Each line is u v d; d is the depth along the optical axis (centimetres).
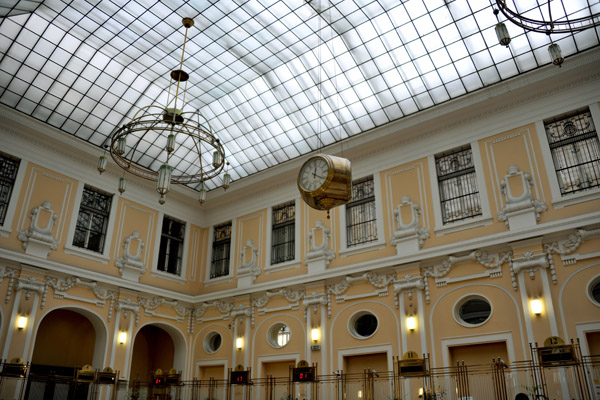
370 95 1839
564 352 1190
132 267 2012
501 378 1299
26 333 1653
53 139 1872
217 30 1709
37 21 1631
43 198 1819
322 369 1728
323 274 1831
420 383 1469
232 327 2048
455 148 1725
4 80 1759
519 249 1476
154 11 1633
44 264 1736
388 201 1805
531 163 1545
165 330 2220
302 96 1936
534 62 1586
